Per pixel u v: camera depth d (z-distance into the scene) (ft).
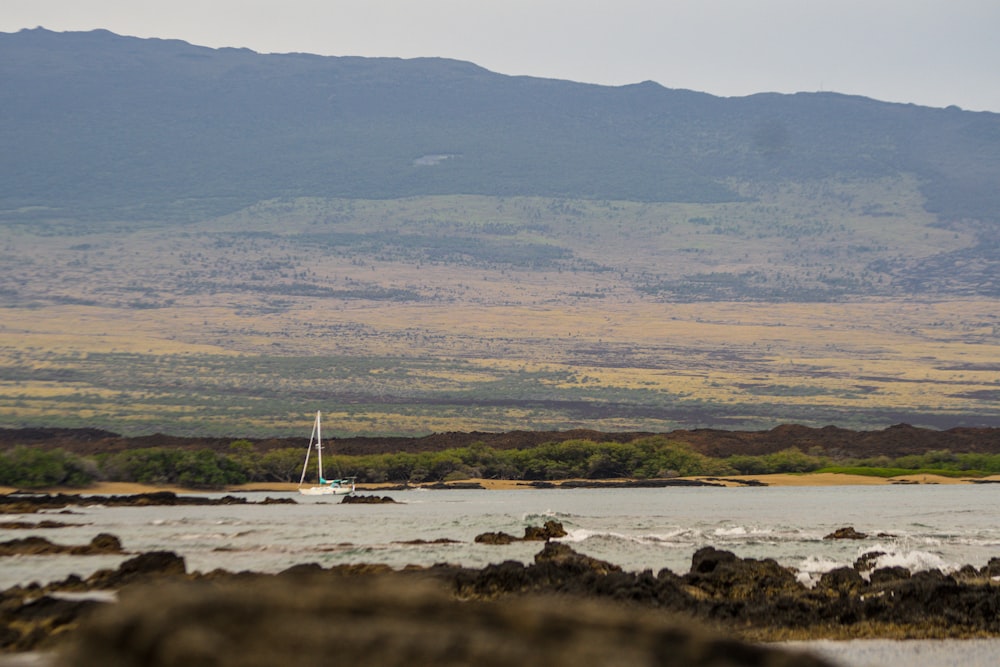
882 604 367.86
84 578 462.60
